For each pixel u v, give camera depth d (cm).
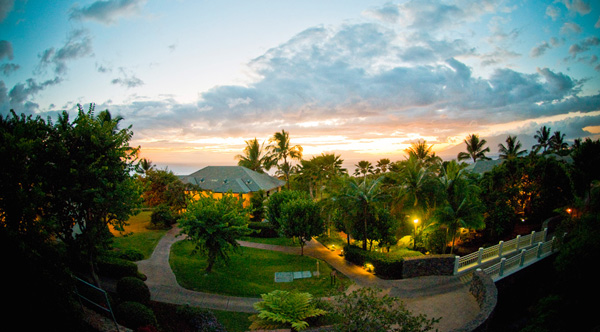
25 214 918
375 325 966
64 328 887
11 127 1126
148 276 1773
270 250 2723
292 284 1914
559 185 2967
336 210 2761
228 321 1388
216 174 4550
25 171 966
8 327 782
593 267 1297
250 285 1827
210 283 1766
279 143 6188
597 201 1752
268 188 4469
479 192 2642
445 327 1402
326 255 2606
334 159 4844
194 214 1806
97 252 1412
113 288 1443
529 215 3117
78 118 1172
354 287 1889
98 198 1099
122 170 1254
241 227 1833
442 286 1864
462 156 6506
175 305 1444
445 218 2409
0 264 805
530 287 2034
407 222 3042
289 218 2494
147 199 3294
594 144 2375
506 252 2275
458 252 2655
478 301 1611
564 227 2077
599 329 1123
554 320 1327
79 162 1133
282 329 1289
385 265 2075
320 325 1343
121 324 1108
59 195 1084
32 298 825
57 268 912
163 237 2702
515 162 3122
